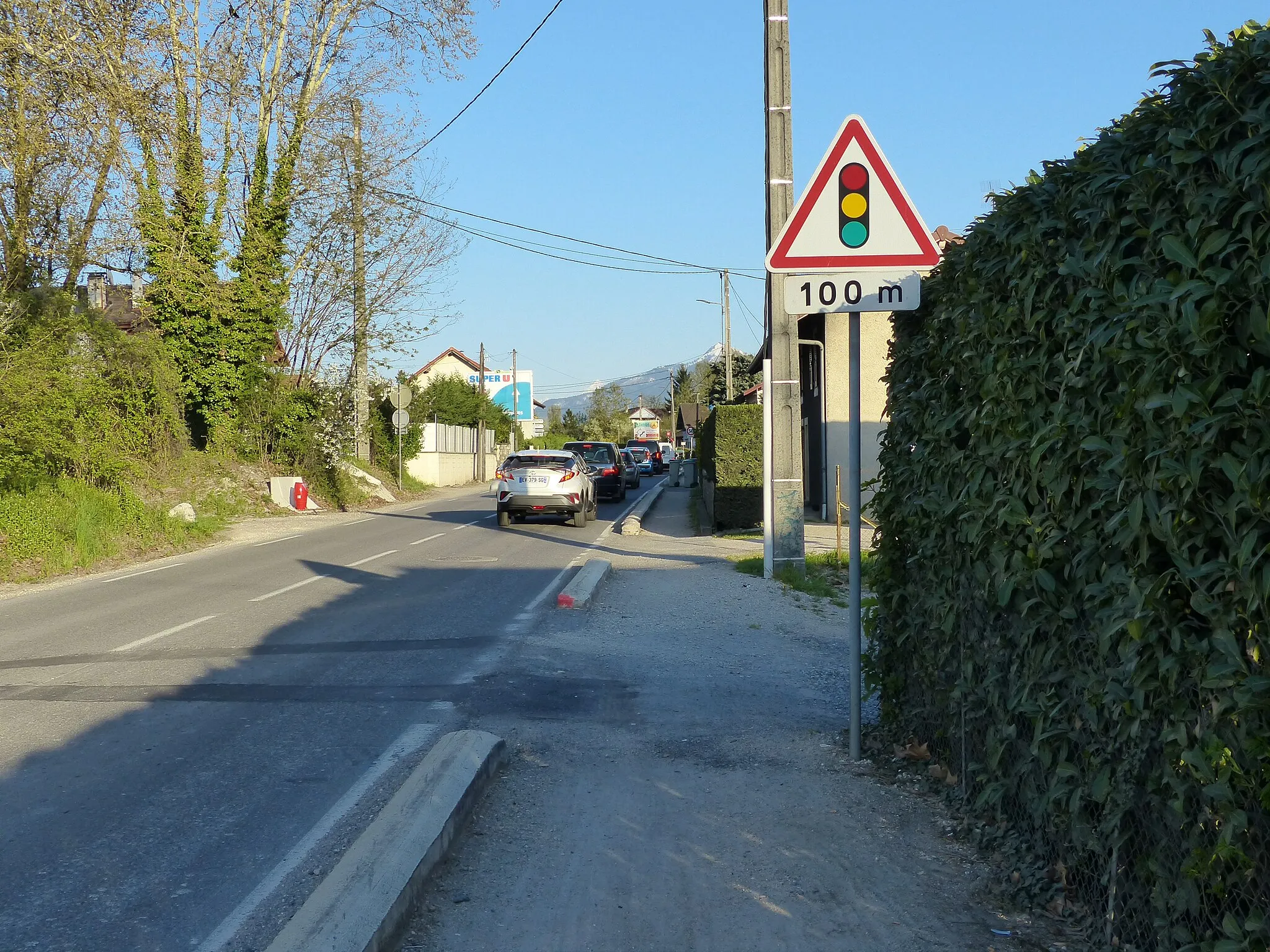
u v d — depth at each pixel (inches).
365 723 282.2
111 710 295.6
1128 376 128.0
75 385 744.3
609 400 5118.1
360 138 1192.8
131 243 939.3
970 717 197.9
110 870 184.1
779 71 554.9
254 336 1158.3
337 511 1213.1
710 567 625.9
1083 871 155.4
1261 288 107.0
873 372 920.3
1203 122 117.6
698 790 227.0
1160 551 125.0
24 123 806.5
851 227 234.2
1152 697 127.5
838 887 174.4
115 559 716.7
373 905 151.4
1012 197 175.0
